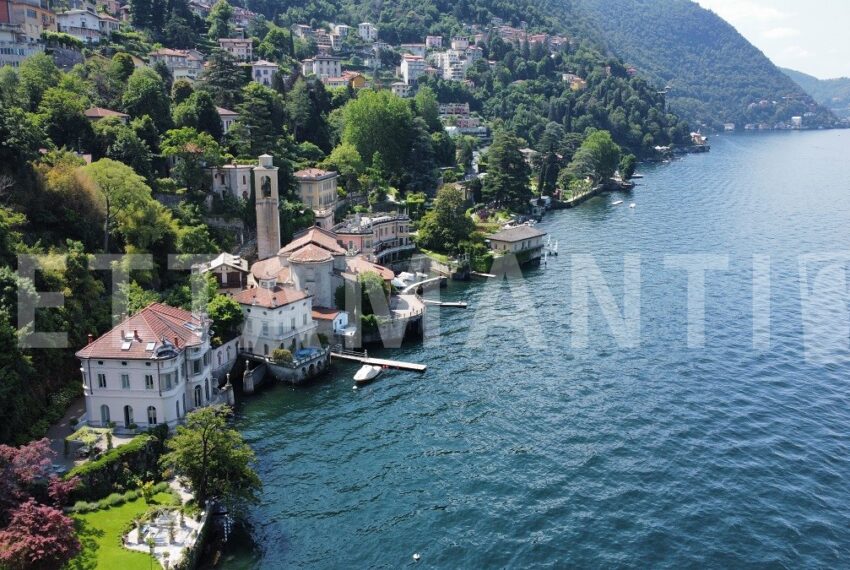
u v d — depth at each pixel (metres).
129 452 73.69
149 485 71.38
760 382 101.00
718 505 73.31
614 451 83.44
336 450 84.94
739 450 83.19
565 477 78.56
